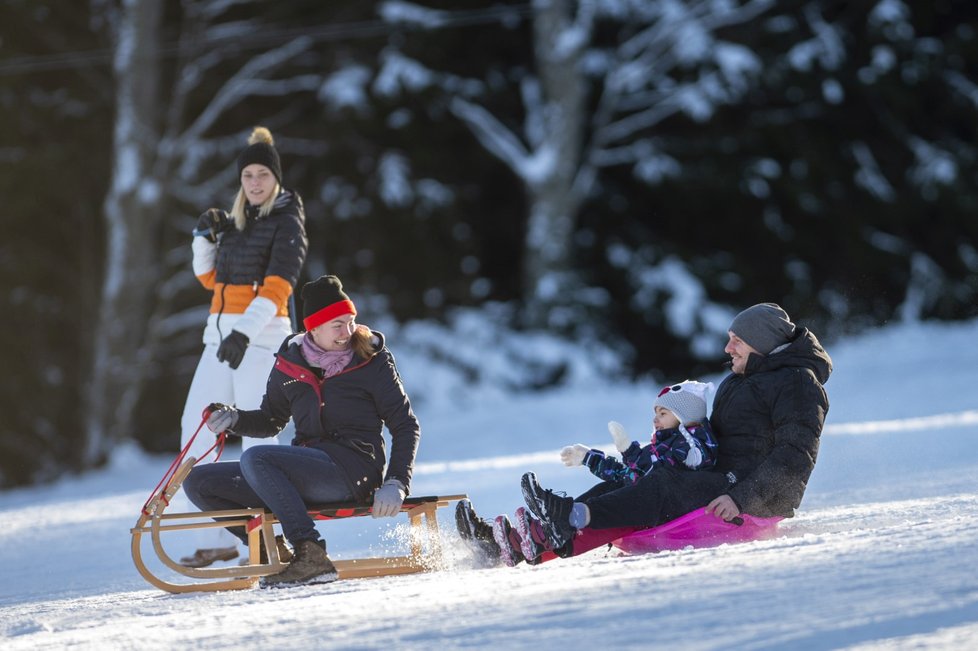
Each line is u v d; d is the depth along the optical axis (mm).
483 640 10336
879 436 41625
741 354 19219
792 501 18078
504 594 12633
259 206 23469
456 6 102062
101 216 105312
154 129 88688
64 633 14000
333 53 97500
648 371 104375
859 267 108500
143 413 102250
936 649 9148
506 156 99688
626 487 17906
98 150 100812
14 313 105188
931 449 36688
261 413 19375
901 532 14797
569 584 12883
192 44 92000
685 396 18641
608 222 107438
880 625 9891
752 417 18625
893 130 109312
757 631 9922
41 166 97438
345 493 18453
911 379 71688
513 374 95375
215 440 23203
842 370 78750
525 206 108000
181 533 29516
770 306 19297
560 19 98562
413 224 99625
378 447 18781
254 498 18781
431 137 100625
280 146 98750
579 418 70750
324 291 18656
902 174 111188
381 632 11062
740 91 96250
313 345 18797
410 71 92375
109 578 22578
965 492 24484
